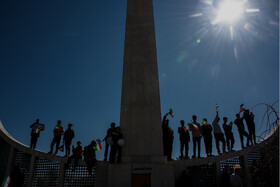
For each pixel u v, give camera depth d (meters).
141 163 9.55
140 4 13.25
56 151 10.62
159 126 10.50
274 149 8.27
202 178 10.21
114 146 9.84
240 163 10.20
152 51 12.03
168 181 9.39
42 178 10.41
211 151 10.48
